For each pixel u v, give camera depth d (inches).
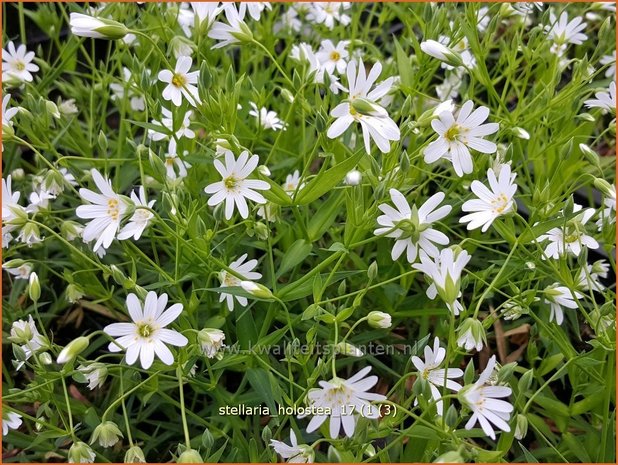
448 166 8.2
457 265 5.1
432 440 5.9
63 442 7.0
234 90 6.5
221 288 6.1
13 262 7.1
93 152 9.9
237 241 7.3
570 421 7.0
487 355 8.4
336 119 6.0
